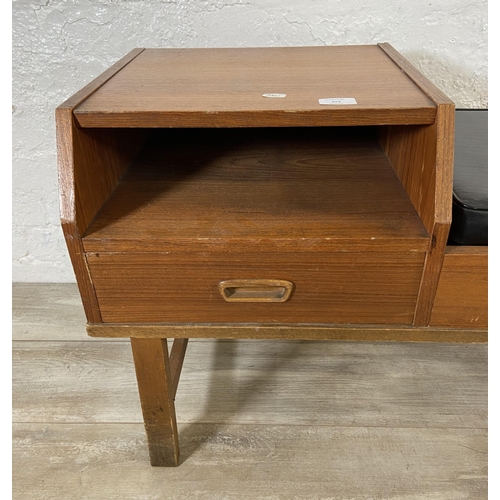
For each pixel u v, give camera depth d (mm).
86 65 1094
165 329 708
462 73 1072
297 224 645
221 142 895
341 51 917
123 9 1034
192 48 977
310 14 1032
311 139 906
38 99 1127
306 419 970
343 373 1076
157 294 680
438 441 921
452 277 645
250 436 938
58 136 591
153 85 700
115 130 750
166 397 801
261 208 684
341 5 1020
